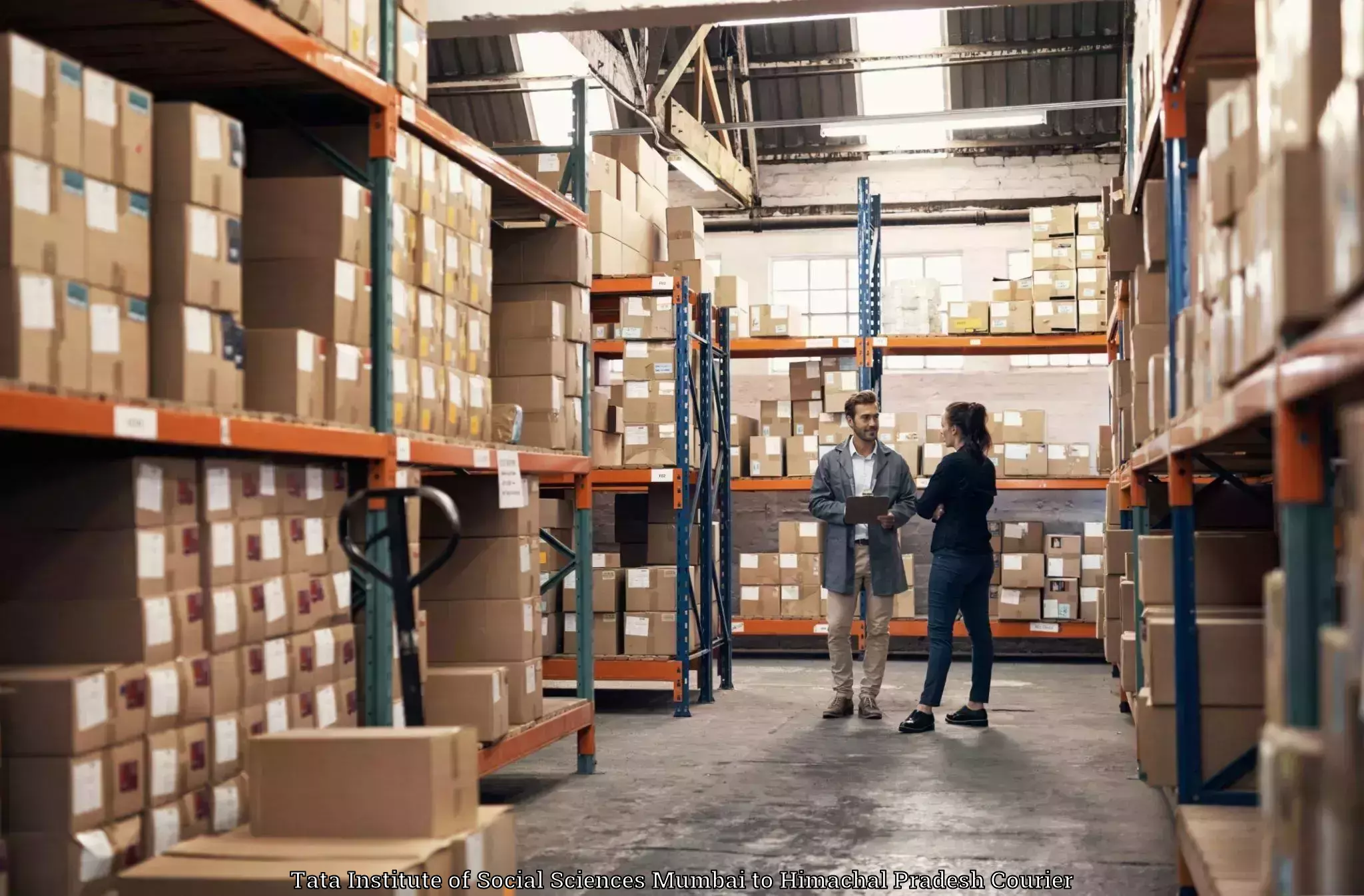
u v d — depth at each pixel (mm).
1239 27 3053
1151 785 3719
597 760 5488
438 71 10195
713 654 9398
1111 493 6711
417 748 2482
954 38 10992
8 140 2244
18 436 2979
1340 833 1443
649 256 7859
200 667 2797
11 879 2391
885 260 11758
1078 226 9250
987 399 10766
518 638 4508
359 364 3441
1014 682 8289
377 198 3553
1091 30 10773
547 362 4953
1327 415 1819
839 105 11562
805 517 10750
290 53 3031
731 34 11023
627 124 11008
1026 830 4199
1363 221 1357
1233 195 2314
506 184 4566
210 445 2719
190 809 2742
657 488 7152
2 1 2785
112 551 2658
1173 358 3488
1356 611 1380
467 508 4574
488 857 2631
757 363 11406
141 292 2592
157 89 3471
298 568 3248
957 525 6227
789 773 5180
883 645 6633
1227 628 3426
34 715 2412
